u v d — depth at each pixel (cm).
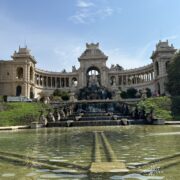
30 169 1009
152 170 948
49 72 13562
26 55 11781
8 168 1031
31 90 12225
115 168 989
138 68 13225
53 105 7744
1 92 11650
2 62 11750
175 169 957
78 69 13688
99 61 13662
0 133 3325
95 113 6781
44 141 2117
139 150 1469
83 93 11544
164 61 11150
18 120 5469
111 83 13912
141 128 3641
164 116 5578
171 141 1900
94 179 839
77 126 4759
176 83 8525
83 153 1402
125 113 6631
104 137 2338
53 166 1060
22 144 1923
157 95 9819
